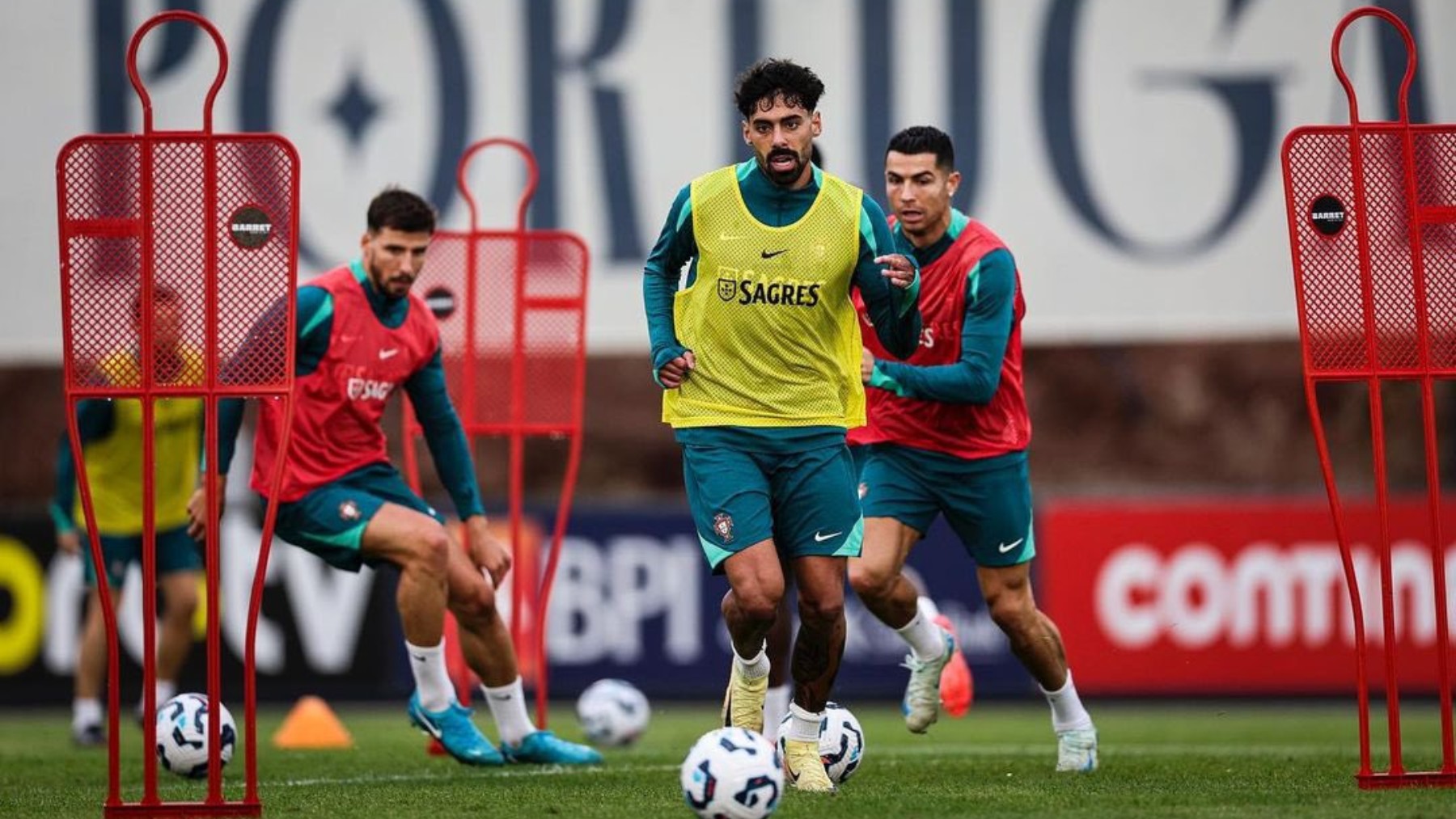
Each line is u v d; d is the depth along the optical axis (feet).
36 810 71.36
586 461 246.88
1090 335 185.26
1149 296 184.65
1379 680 148.15
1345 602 148.66
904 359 71.26
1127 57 183.83
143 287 64.13
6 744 117.39
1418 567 148.56
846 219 69.05
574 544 151.23
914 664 87.71
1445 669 70.23
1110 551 150.30
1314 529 149.28
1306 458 247.70
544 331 100.27
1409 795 67.97
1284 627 149.07
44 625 149.18
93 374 65.57
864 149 184.24
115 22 184.96
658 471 247.09
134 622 145.38
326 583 149.89
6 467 253.65
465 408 99.40
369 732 124.77
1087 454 251.60
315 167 184.14
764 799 60.70
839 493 69.15
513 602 98.73
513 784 78.43
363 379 84.94
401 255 83.61
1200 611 149.69
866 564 81.30
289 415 65.21
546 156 184.34
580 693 150.30
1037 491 249.14
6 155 185.68
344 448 85.61
